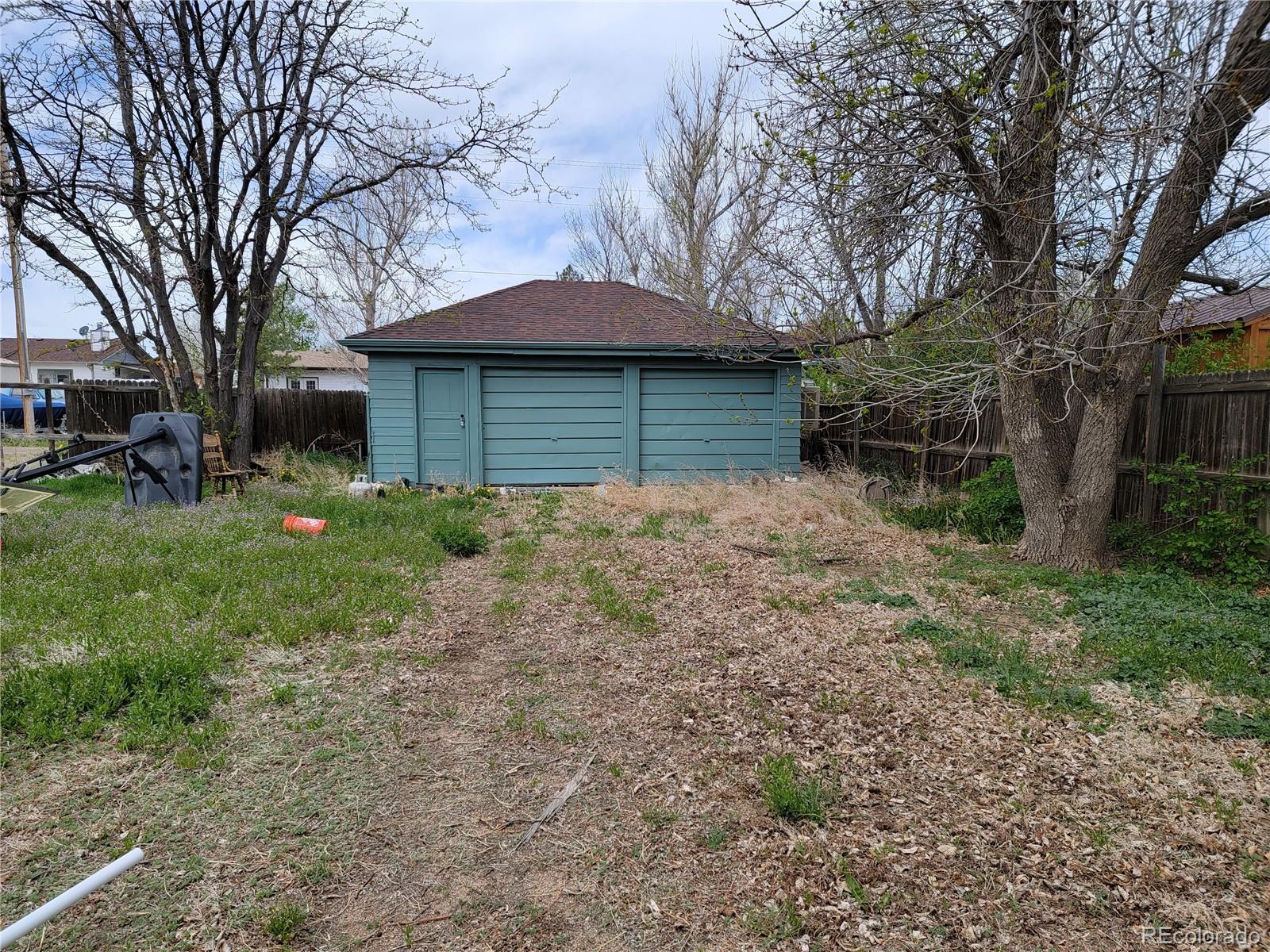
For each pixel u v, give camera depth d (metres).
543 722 3.33
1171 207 5.16
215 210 10.54
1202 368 7.51
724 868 2.34
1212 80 4.33
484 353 10.96
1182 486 5.98
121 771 2.78
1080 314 6.27
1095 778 2.85
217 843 2.41
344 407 15.08
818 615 4.91
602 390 11.35
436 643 4.32
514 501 9.98
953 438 9.77
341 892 2.22
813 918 2.12
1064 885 2.25
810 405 12.80
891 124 5.70
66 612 4.42
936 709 3.46
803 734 3.23
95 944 1.96
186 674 3.48
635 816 2.62
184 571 5.38
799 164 6.23
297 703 3.44
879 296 8.13
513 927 2.09
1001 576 5.74
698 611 5.01
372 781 2.82
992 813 2.62
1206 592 5.10
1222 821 2.56
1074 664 4.00
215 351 10.98
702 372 11.47
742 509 8.62
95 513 7.69
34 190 9.00
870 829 2.53
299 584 5.14
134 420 8.66
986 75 5.50
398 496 9.72
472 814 2.63
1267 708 3.35
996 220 5.88
